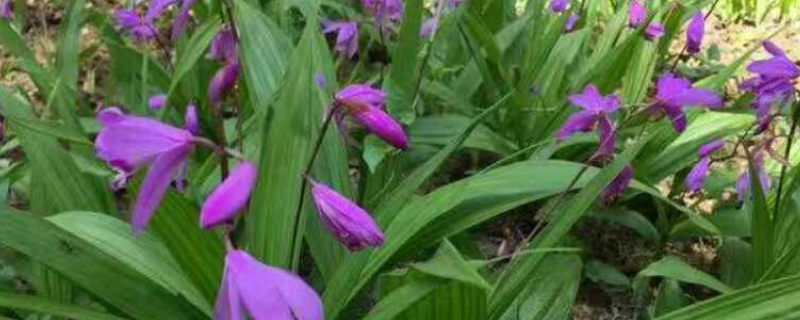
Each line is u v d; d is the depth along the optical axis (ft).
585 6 3.85
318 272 2.22
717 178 2.67
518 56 3.21
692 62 4.22
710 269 2.57
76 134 1.98
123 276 1.67
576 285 1.90
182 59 2.31
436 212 1.82
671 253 2.63
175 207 1.54
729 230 2.48
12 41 2.71
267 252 1.62
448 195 1.84
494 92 2.92
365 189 2.35
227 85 1.67
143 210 1.32
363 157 2.22
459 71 3.20
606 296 2.43
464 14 2.86
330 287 1.60
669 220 2.70
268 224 1.62
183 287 1.71
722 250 2.40
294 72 1.67
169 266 1.75
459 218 1.92
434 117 2.76
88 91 3.42
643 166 2.66
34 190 2.05
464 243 2.27
